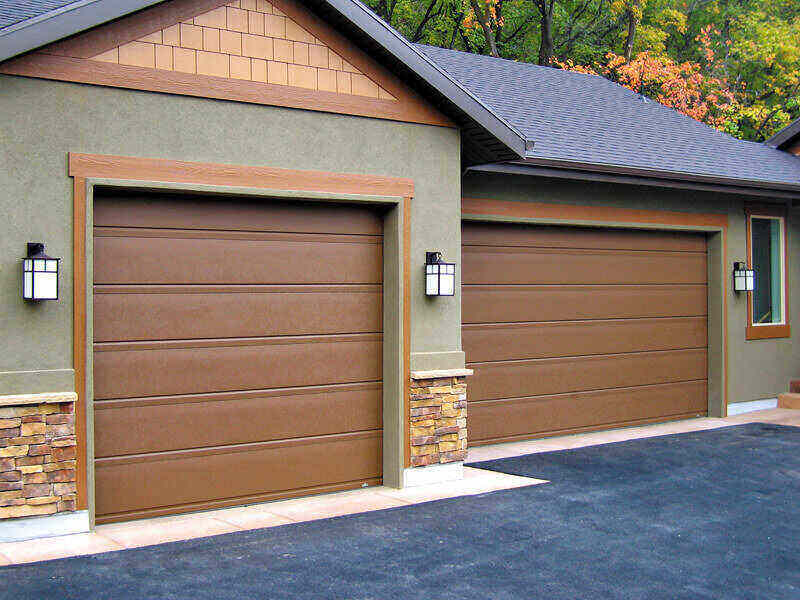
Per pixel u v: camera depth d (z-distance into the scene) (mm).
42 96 6070
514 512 7090
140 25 6469
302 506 7219
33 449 5980
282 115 7152
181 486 6902
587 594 5254
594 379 10961
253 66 6992
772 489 7984
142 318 6727
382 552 5980
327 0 7074
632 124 12758
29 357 6000
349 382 7789
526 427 10328
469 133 8344
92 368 6281
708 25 28484
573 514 7062
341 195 7453
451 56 13523
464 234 9773
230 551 5934
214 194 6914
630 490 7895
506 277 10125
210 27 6789
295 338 7480
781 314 13422
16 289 5957
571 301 10719
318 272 7609
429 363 7938
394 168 7770
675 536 6504
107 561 5637
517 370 10234
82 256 6203
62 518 6121
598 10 27641
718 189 11641
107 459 6570
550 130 11047
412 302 7863
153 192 6691
